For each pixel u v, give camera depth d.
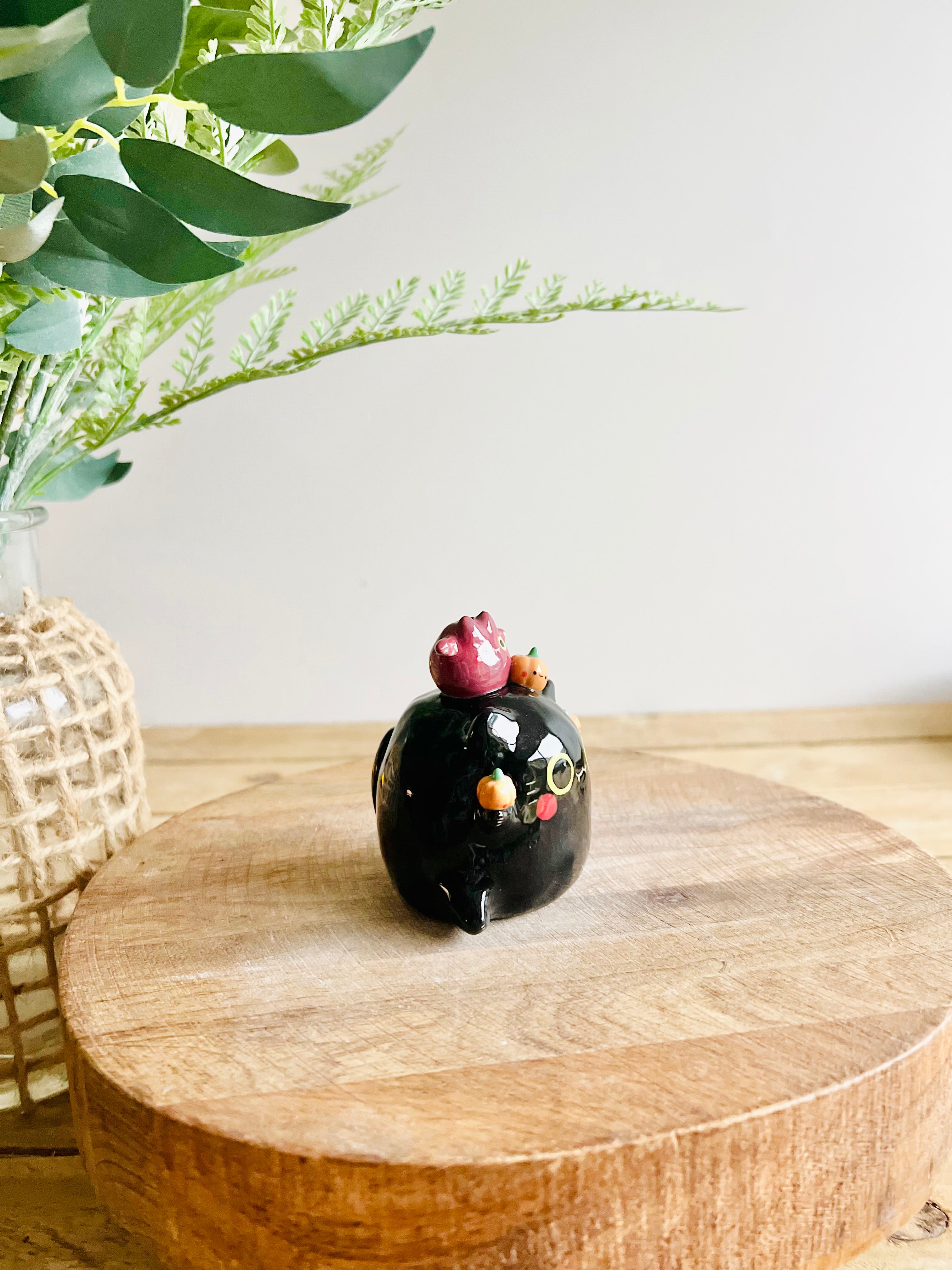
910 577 0.76
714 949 0.36
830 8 0.66
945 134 0.68
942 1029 0.31
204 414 0.71
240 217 0.29
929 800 0.62
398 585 0.75
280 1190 0.28
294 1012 0.33
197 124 0.36
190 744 0.73
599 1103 0.29
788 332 0.71
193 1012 0.33
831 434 0.73
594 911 0.38
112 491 0.72
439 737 0.37
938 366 0.72
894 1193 0.30
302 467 0.72
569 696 0.77
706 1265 0.28
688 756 0.69
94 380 0.41
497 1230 0.27
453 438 0.72
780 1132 0.28
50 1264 0.35
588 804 0.39
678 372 0.71
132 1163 0.30
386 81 0.26
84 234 0.30
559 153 0.67
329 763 0.69
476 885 0.37
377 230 0.68
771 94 0.67
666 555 0.75
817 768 0.67
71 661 0.41
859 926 0.37
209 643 0.75
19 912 0.39
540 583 0.75
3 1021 0.40
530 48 0.65
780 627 0.77
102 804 0.42
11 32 0.25
